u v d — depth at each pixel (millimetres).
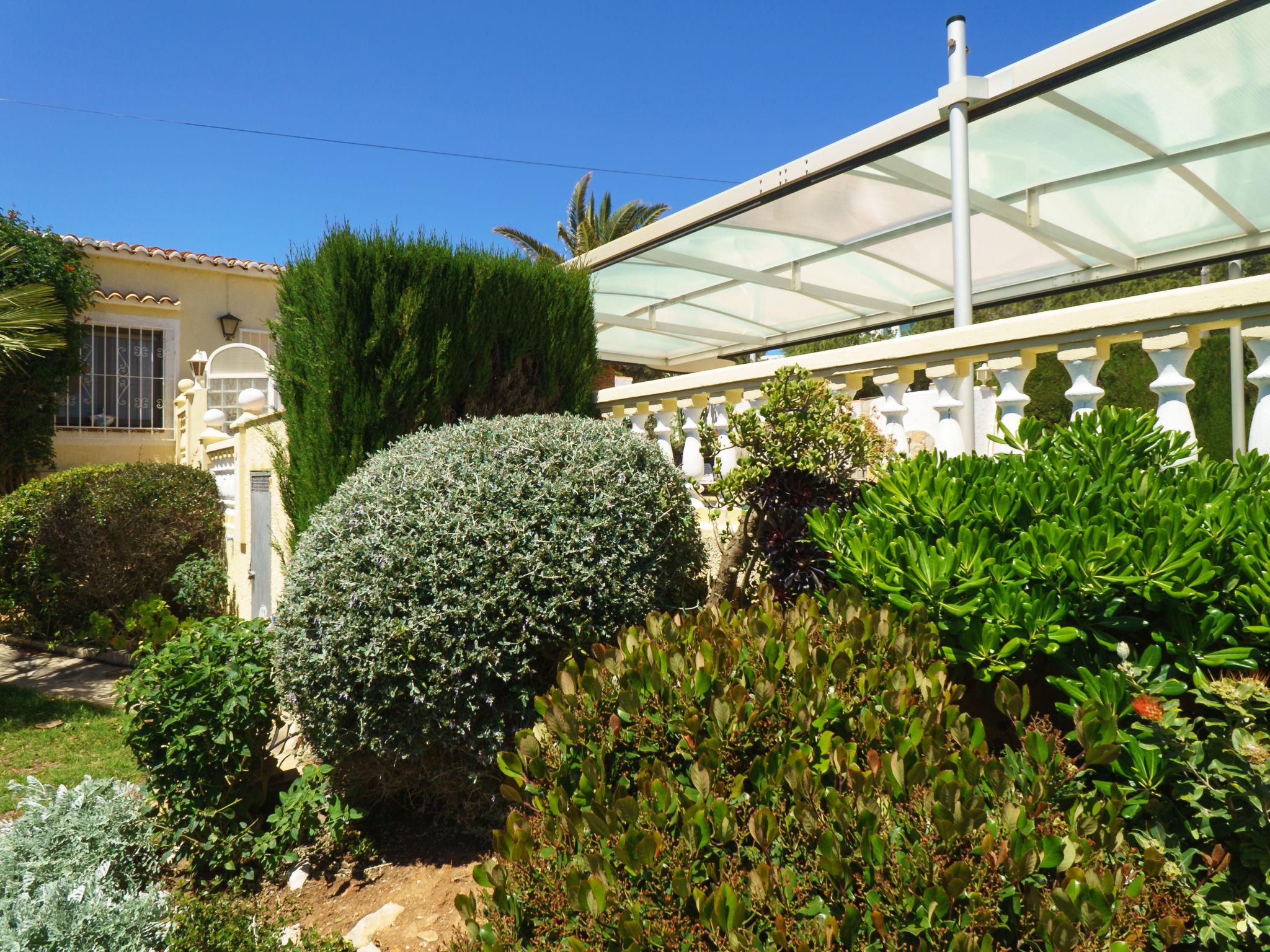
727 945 1668
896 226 8328
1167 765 2152
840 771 1978
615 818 1942
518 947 1968
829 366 4938
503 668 3855
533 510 4031
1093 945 1537
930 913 1562
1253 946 1994
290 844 4043
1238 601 2297
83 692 7730
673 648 2426
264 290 16109
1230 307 3270
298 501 6160
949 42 5508
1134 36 4621
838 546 3232
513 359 6426
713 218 7496
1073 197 7613
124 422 14609
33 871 3354
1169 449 3119
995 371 4242
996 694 2504
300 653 3906
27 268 12312
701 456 5102
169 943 3021
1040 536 2529
